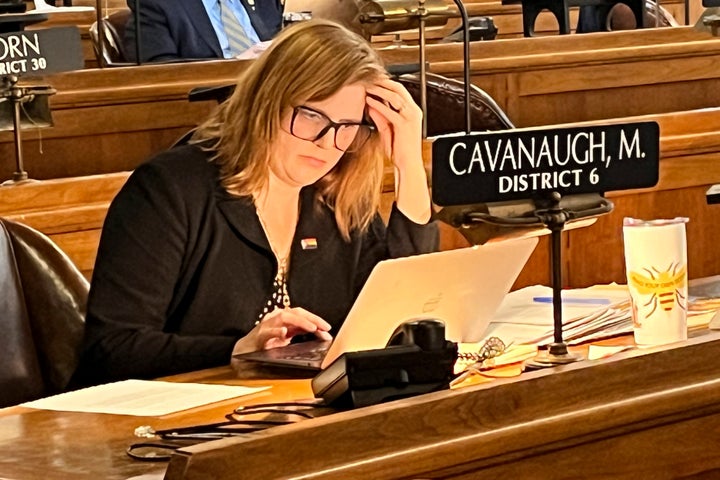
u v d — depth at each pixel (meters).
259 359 5.93
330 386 4.52
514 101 12.25
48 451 4.54
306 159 6.77
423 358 4.46
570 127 4.94
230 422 4.69
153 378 6.52
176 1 14.73
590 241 10.09
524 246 5.93
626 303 6.37
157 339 6.50
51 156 10.57
